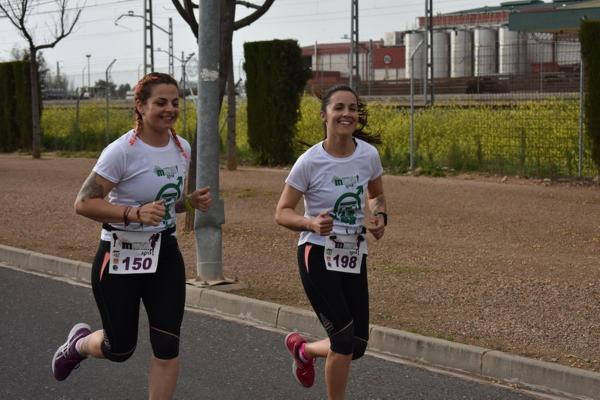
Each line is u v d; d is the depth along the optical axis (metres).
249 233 13.43
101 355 5.91
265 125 24.36
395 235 13.17
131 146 5.48
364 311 5.89
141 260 5.48
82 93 45.53
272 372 7.39
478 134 21.55
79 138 33.06
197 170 10.23
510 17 27.80
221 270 10.30
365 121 6.13
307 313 8.80
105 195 5.47
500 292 9.58
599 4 26.98
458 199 16.53
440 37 45.41
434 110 23.83
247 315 9.31
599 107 18.08
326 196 5.78
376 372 7.43
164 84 5.48
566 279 10.17
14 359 7.67
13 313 9.34
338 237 5.76
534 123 20.52
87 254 12.16
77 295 10.25
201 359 7.75
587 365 7.16
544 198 16.55
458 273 10.55
